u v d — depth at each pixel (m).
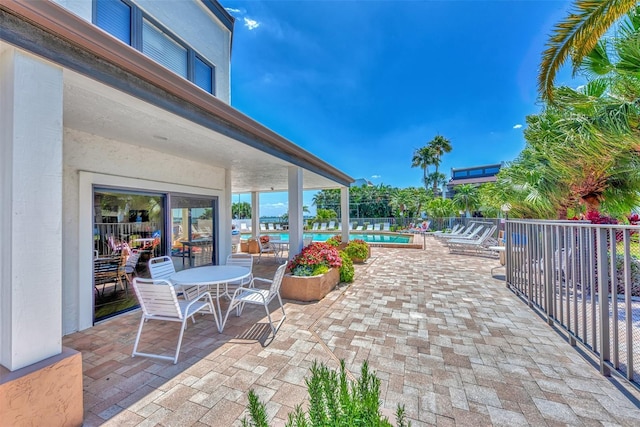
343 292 5.75
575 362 3.01
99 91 2.61
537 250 4.53
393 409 2.30
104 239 4.64
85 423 2.16
